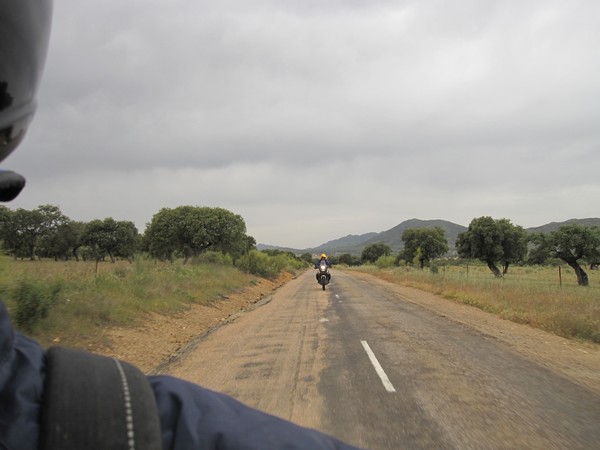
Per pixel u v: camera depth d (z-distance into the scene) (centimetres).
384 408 567
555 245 3822
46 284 945
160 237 5725
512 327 1216
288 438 79
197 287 1898
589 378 707
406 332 1140
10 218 5272
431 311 1595
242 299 2152
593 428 496
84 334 898
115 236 6588
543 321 1226
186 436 73
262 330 1212
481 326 1233
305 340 1049
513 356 860
